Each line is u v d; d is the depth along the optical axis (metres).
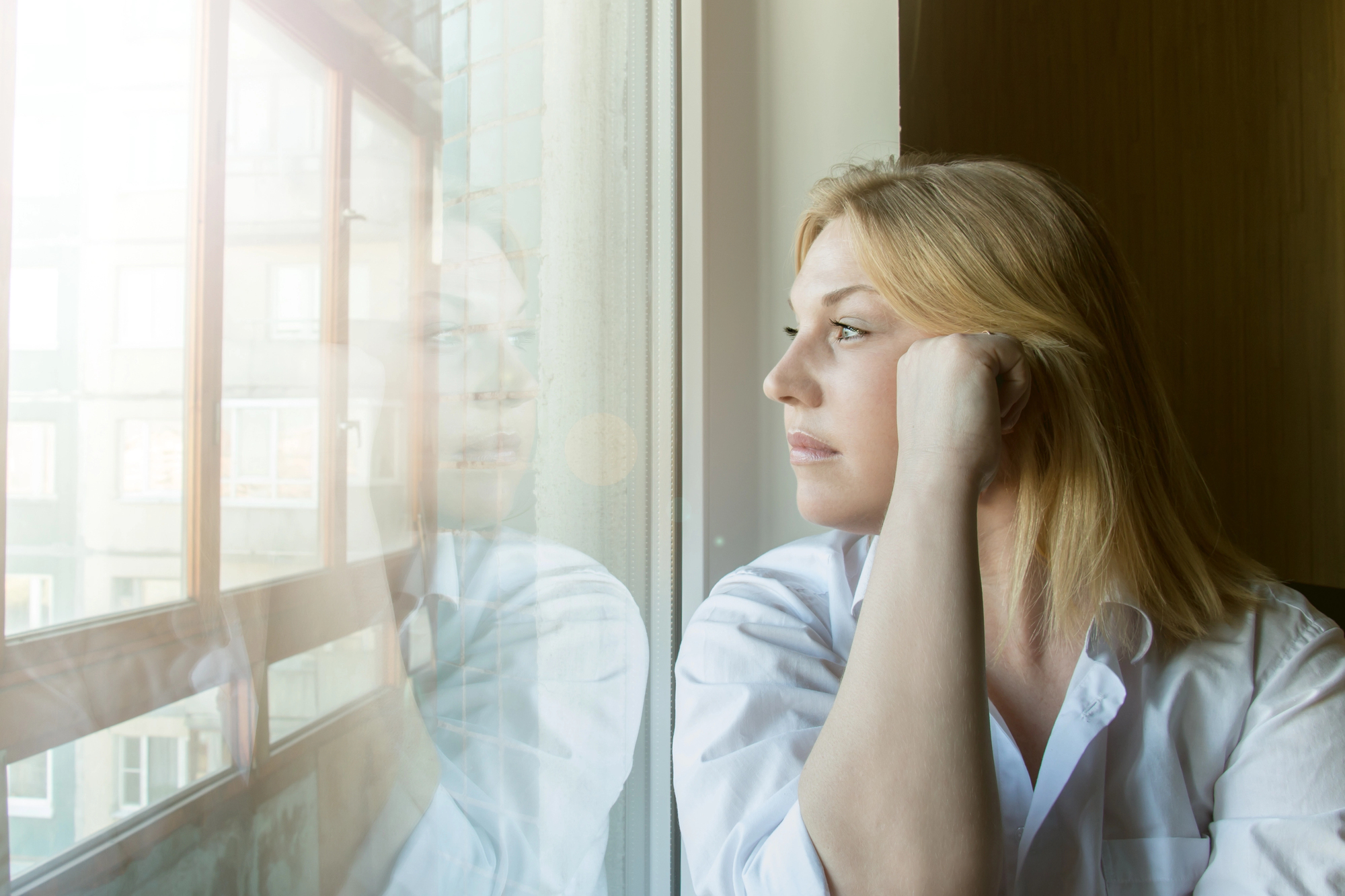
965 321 0.61
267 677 0.32
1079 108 2.61
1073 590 0.62
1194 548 0.65
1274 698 0.60
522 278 0.60
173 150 0.26
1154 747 0.61
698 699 0.64
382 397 0.41
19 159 0.21
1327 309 2.40
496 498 0.56
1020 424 0.64
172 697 0.26
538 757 0.62
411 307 0.44
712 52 1.03
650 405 0.94
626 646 0.81
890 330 0.62
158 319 0.26
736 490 1.05
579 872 0.70
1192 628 0.63
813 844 0.46
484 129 0.53
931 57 2.65
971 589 0.48
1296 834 0.54
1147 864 0.59
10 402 0.21
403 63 0.42
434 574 0.47
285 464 0.33
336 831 0.37
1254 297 2.47
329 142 0.36
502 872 0.55
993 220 0.62
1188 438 2.54
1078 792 0.58
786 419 0.66
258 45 0.31
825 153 1.07
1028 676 0.67
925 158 0.73
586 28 0.73
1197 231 2.52
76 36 0.23
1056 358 0.61
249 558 0.31
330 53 0.35
